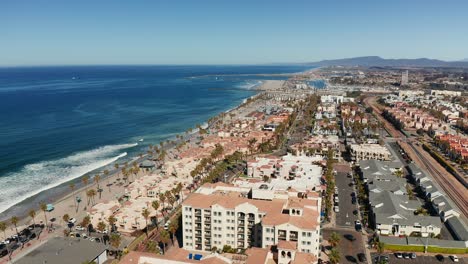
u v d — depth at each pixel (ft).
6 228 629.51
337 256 478.59
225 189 628.69
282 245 435.94
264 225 492.54
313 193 601.21
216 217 543.80
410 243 544.62
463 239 555.69
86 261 493.36
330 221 642.22
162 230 605.31
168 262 408.05
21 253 552.41
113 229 642.22
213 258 409.28
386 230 598.75
